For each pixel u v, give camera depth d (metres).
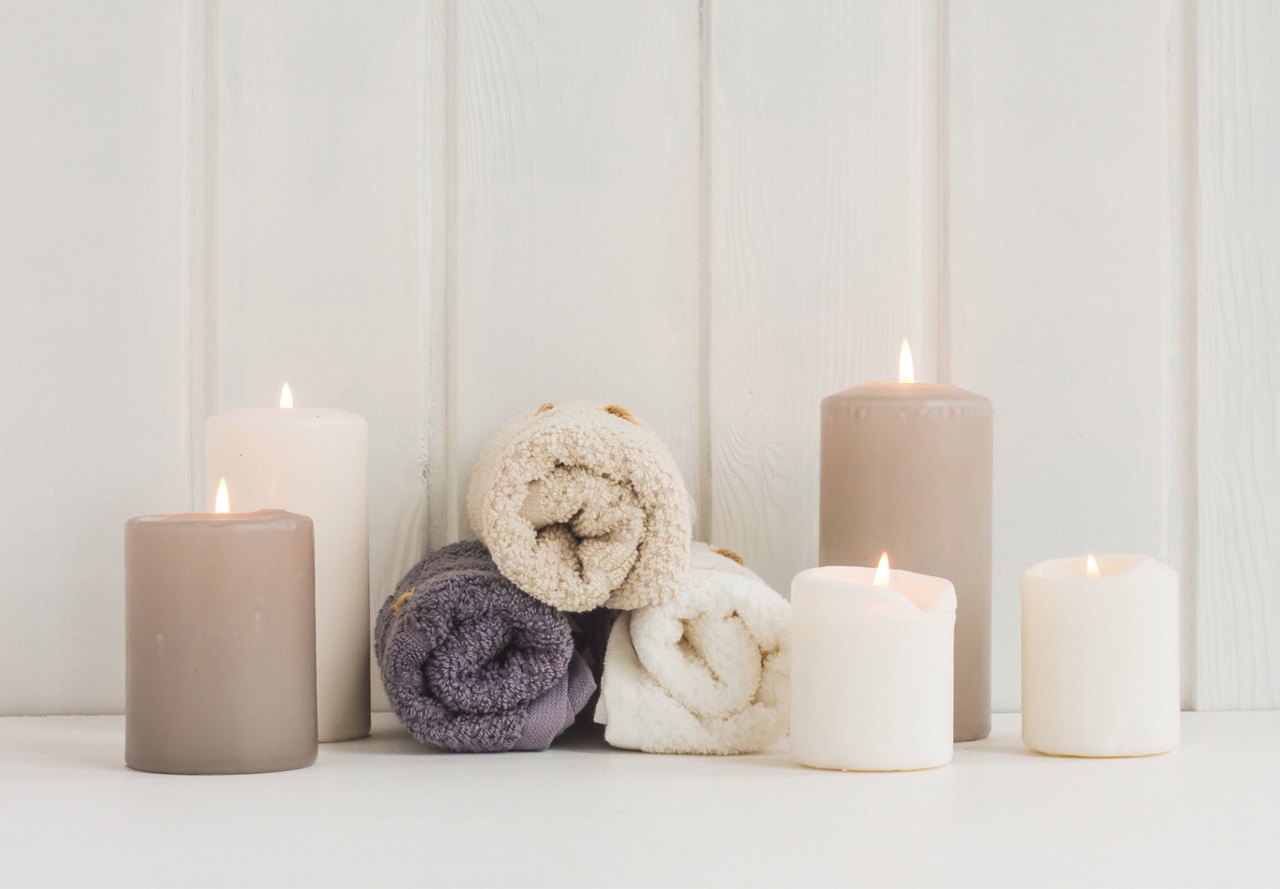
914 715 0.72
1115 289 0.96
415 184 0.92
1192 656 0.97
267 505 0.80
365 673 0.83
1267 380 0.96
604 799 0.66
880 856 0.57
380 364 0.92
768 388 0.95
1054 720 0.77
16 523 0.91
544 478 0.73
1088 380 0.96
